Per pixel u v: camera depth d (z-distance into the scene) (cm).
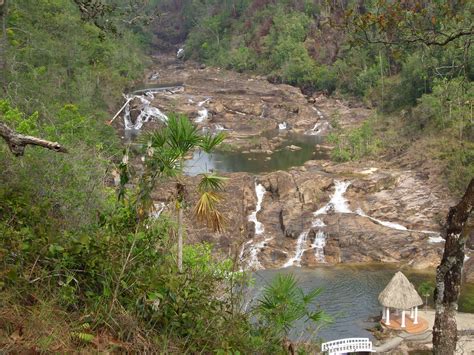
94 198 996
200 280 700
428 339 2125
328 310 2389
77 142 1479
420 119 4531
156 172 736
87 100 4038
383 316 2264
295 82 7388
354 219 3241
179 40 11012
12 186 802
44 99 2820
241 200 3391
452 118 4016
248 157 4778
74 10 4778
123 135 5225
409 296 2202
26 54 3488
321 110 6384
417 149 4100
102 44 5650
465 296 2527
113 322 577
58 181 945
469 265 2805
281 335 739
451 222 787
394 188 3556
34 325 522
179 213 831
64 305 579
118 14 1305
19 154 625
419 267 2923
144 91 6669
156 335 592
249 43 8850
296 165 4472
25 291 565
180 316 627
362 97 6469
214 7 10175
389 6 897
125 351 562
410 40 903
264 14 8894
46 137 1421
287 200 3450
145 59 9038
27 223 669
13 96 2406
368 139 4628
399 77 5819
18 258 593
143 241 685
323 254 3083
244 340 653
